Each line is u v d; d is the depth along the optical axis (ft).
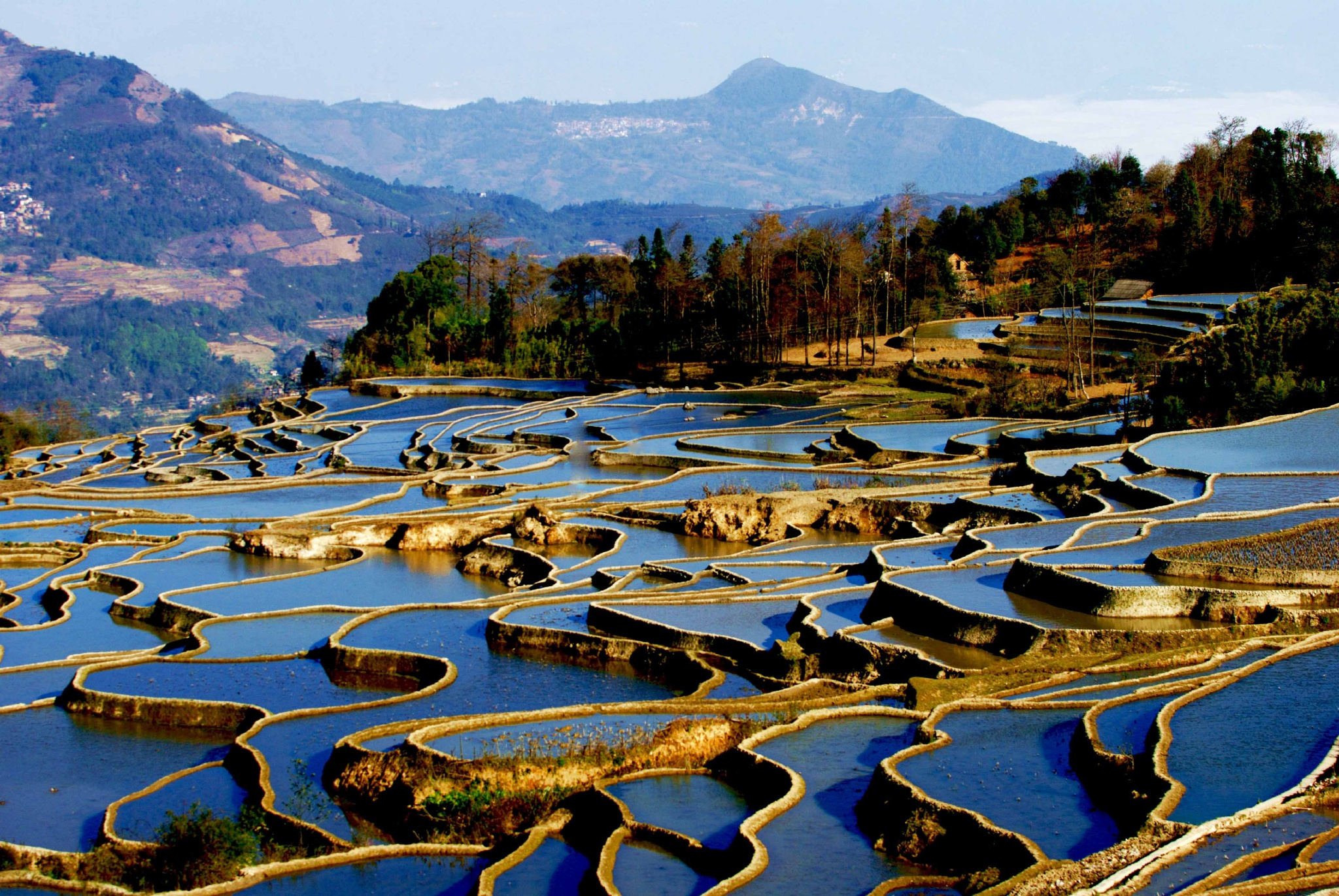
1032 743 123.65
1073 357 423.64
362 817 122.01
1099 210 648.38
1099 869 95.50
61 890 108.58
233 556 241.96
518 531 244.22
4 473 378.32
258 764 133.39
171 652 182.70
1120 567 168.45
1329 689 130.31
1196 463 242.37
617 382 533.96
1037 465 261.85
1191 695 128.88
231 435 439.22
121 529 264.31
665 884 102.78
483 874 105.60
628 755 127.13
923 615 162.61
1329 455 246.68
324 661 173.37
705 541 238.27
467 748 129.59
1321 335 321.93
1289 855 94.99
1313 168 577.84
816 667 155.12
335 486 313.73
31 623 202.90
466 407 478.59
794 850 105.70
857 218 648.38
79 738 149.28
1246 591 155.33
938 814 106.42
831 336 540.93
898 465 293.02
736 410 421.59
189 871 109.09
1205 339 343.46
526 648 174.40
